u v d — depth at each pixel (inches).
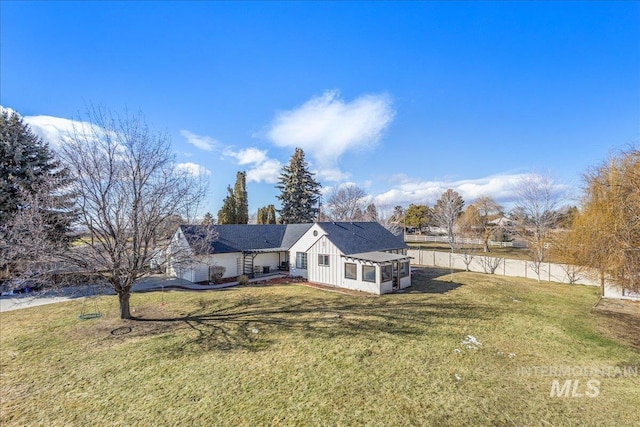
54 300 599.5
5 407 235.3
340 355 336.2
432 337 395.2
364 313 514.3
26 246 377.4
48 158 794.2
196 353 342.3
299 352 344.8
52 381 278.1
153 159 456.1
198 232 563.8
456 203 1483.8
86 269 411.8
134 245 421.7
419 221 2348.7
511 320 480.4
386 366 309.0
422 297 645.3
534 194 1052.5
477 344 371.2
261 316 494.0
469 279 880.9
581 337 405.7
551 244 876.0
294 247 909.8
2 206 696.4
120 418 220.4
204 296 646.5
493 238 1766.7
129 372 295.6
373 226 1075.9
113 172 416.2
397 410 230.4
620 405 236.7
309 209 1769.2
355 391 259.4
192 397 249.4
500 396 251.4
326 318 482.9
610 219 409.4
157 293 676.7
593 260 454.9
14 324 449.7
